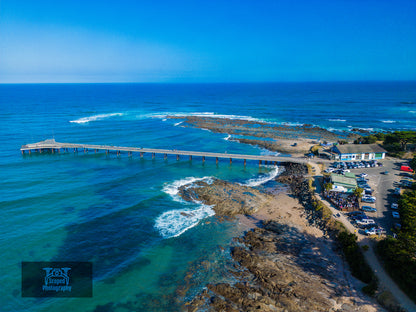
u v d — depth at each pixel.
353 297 31.02
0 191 59.31
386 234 40.59
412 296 29.83
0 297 31.39
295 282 33.22
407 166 68.50
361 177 61.78
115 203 54.94
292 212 51.53
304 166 73.50
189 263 37.91
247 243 42.19
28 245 40.84
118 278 34.94
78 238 43.06
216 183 64.56
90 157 89.56
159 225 47.22
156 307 30.44
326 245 41.12
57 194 58.59
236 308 29.62
